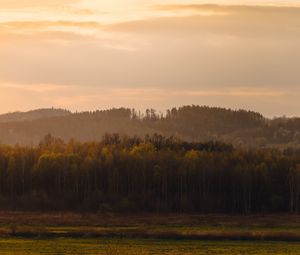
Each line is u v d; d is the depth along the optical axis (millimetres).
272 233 196875
